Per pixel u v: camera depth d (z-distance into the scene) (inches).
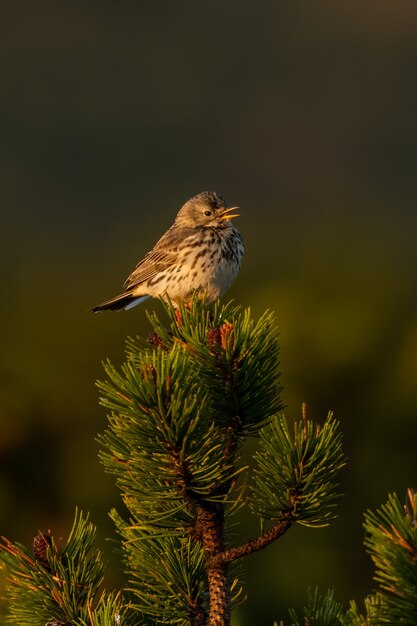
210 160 2153.1
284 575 434.0
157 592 267.4
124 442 252.7
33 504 463.2
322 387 457.1
